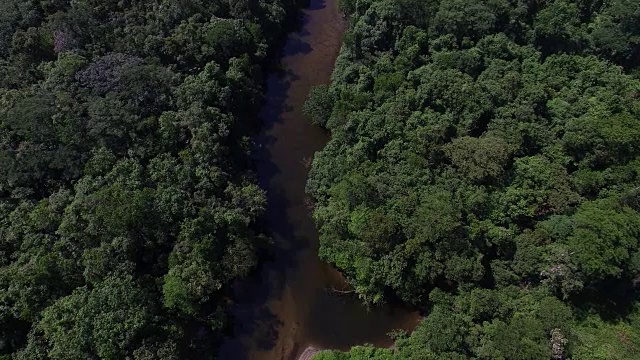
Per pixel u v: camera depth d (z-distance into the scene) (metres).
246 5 89.38
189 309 57.12
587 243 60.53
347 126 74.56
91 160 63.75
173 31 80.38
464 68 79.62
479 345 56.84
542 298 60.62
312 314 65.38
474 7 83.81
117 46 76.06
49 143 64.19
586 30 89.38
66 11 78.38
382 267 63.53
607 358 56.50
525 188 68.00
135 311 53.31
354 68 85.00
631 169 68.88
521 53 84.75
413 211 64.81
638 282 63.12
